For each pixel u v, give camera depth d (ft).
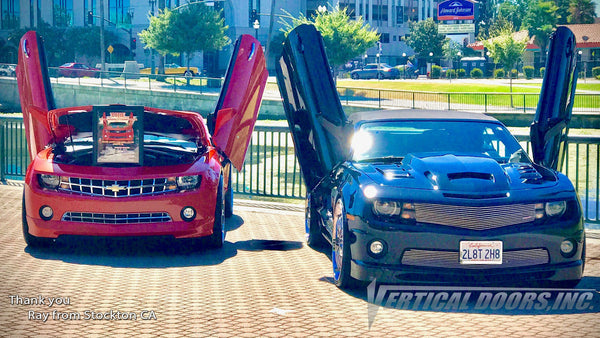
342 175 20.16
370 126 21.90
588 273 20.40
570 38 22.27
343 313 16.22
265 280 19.44
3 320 15.34
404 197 17.46
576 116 97.86
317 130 22.70
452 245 17.10
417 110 23.63
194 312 16.14
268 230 27.32
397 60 342.23
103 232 21.95
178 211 22.33
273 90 139.95
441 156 19.36
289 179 45.98
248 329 14.88
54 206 22.18
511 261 17.31
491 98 114.62
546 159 22.15
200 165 23.27
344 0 311.47
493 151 20.94
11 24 296.71
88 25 284.41
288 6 293.02
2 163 38.99
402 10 344.28
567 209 17.81
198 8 195.42
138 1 276.21
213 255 22.80
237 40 27.68
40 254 22.52
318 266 21.38
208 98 135.13
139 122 23.16
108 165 23.00
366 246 17.49
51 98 27.45
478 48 293.64
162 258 22.26
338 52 152.66
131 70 206.49
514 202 17.39
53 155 24.04
